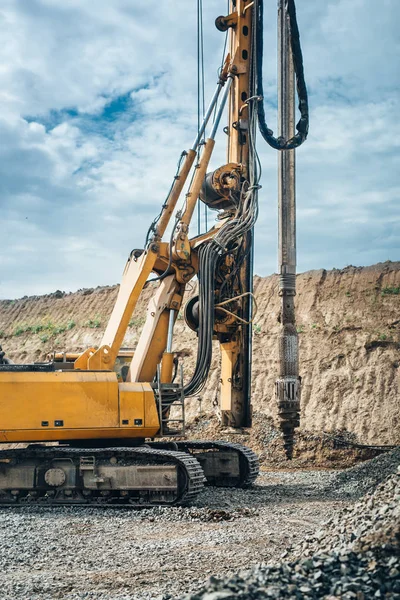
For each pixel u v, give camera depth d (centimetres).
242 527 1165
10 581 855
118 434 1459
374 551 708
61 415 1421
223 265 1619
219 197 1634
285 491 1572
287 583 648
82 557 972
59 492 1421
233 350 1666
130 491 1405
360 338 3123
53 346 4197
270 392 3131
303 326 3309
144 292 4128
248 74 1698
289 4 1708
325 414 2898
